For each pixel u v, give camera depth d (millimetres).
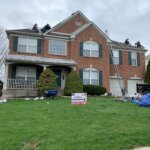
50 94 20078
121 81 29234
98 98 21141
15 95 21859
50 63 23750
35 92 22344
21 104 15383
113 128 8547
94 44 27281
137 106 15242
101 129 8367
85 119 10188
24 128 8398
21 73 24281
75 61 26094
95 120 9992
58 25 26844
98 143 6727
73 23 27766
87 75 26375
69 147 6352
